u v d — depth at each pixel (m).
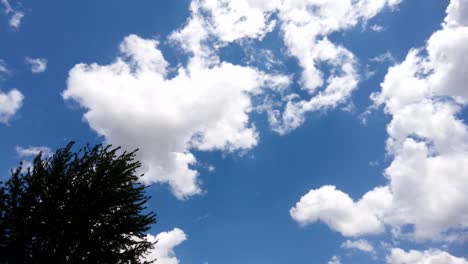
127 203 9.55
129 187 9.95
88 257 8.64
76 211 8.47
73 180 9.21
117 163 9.95
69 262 8.41
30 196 8.51
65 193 8.83
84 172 9.45
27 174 8.87
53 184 8.78
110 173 9.48
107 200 9.12
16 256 8.12
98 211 9.07
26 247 8.20
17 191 8.55
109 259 8.84
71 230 8.56
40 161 9.27
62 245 8.46
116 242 9.08
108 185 9.22
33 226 8.09
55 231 8.35
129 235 9.55
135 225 9.42
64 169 9.24
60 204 8.73
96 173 9.38
